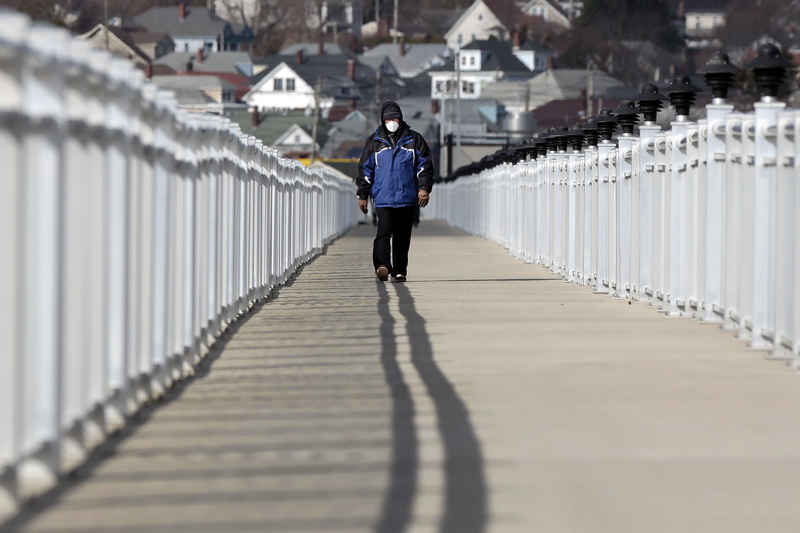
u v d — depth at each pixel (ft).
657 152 107.34
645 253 111.14
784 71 80.43
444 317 100.27
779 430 56.34
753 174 82.28
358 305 110.52
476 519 42.68
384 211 138.92
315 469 49.32
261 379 70.23
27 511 43.45
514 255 193.88
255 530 41.39
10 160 42.22
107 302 54.54
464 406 61.82
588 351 80.48
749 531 41.52
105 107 53.57
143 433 55.77
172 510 43.65
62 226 46.19
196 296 74.49
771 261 80.02
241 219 98.78
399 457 51.21
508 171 205.57
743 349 81.25
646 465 50.01
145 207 62.75
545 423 57.77
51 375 46.26
